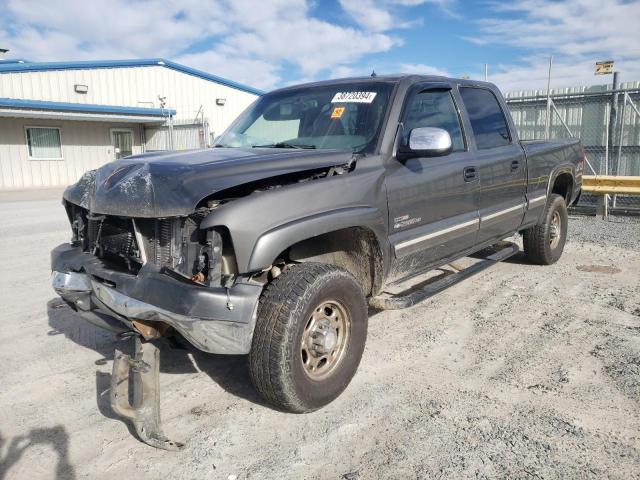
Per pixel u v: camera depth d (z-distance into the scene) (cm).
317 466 272
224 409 329
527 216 572
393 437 295
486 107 516
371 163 365
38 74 2191
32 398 346
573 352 399
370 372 374
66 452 288
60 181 2288
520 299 527
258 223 285
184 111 2702
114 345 429
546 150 595
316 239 367
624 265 654
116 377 286
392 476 262
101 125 2414
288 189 307
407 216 388
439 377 365
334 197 328
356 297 331
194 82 2723
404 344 421
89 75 2352
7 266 687
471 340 427
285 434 301
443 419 312
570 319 468
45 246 816
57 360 402
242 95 2941
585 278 598
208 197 295
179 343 341
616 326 449
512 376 363
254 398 342
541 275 612
